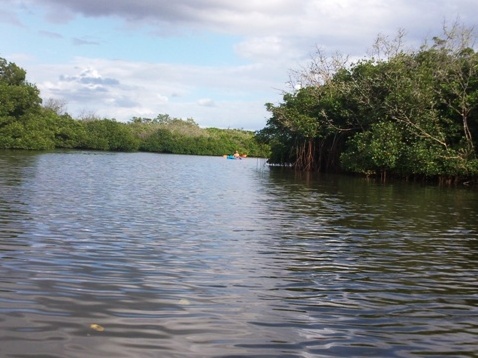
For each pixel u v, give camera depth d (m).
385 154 37.41
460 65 37.78
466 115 36.09
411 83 37.91
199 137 107.19
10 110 69.44
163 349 5.39
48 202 16.52
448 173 35.34
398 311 6.94
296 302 7.15
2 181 22.80
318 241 11.77
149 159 65.62
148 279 7.97
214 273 8.50
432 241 12.27
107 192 21.00
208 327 6.07
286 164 58.53
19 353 5.12
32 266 8.39
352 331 6.14
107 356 5.16
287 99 52.44
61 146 89.44
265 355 5.35
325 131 47.34
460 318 6.75
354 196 23.78
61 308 6.48
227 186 27.66
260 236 12.15
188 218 14.66
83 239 10.80
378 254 10.55
